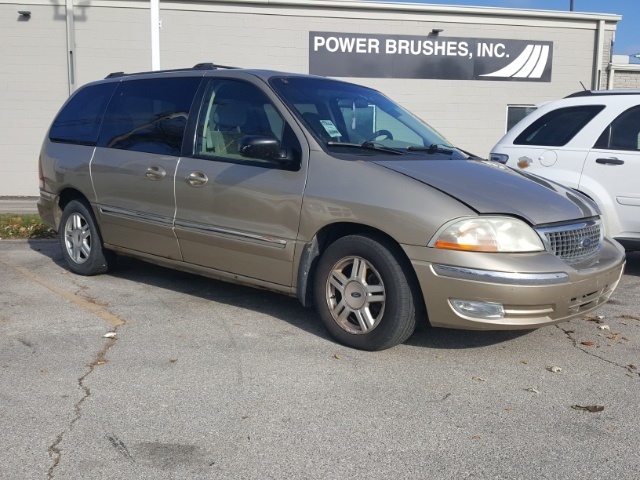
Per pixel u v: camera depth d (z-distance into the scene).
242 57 15.77
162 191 5.78
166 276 6.92
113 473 3.14
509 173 5.17
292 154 5.03
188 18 15.51
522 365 4.59
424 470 3.20
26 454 3.30
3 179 15.70
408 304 4.51
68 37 15.28
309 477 3.13
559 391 4.15
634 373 4.47
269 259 5.13
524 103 16.88
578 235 4.63
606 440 3.52
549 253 4.41
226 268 5.49
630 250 7.05
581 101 7.34
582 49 16.89
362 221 4.58
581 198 5.08
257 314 5.62
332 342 4.95
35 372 4.33
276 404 3.90
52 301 5.96
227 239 5.34
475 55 16.50
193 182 5.52
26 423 3.62
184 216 5.63
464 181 4.66
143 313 5.63
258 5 15.62
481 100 16.69
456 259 4.26
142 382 4.19
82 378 4.24
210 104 5.68
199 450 3.36
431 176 4.65
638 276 7.35
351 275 4.74
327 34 15.91
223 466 3.21
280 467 3.21
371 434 3.55
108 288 6.43
